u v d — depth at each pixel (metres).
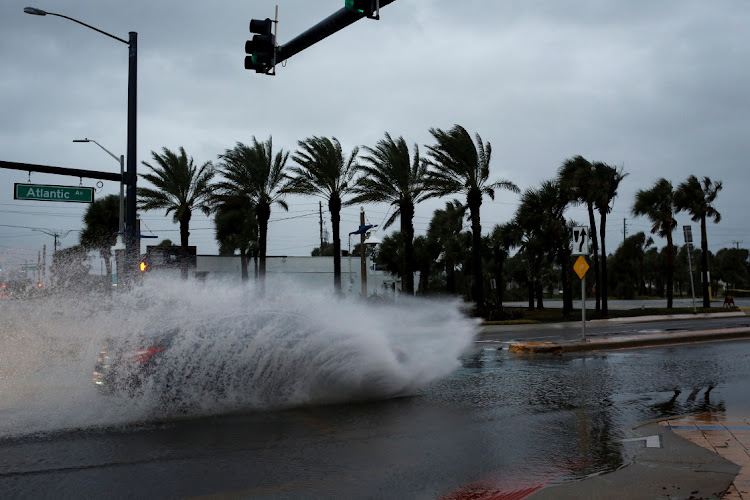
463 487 5.18
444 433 7.09
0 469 5.58
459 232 48.06
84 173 19.53
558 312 41.78
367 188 34.12
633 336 18.09
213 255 47.38
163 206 38.44
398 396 9.37
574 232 16.69
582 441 6.74
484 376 11.31
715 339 18.28
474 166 32.53
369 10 9.09
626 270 82.81
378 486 5.21
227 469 5.65
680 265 92.12
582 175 35.69
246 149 34.91
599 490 4.98
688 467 5.54
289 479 5.38
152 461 5.88
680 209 43.22
